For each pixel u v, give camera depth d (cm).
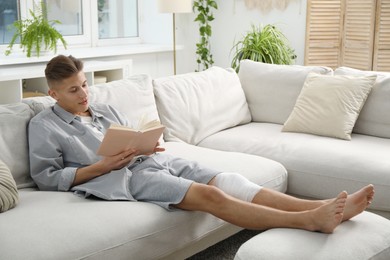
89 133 239
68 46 497
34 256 169
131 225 196
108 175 223
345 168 264
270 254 182
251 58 474
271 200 216
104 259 184
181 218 212
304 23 494
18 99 394
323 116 306
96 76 468
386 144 290
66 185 224
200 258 255
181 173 238
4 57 431
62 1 489
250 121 356
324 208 193
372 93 311
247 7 530
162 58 540
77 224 188
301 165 276
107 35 534
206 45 568
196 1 550
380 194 253
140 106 292
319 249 184
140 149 229
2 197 197
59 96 237
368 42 463
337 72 334
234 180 226
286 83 341
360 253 186
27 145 236
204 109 326
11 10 458
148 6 554
